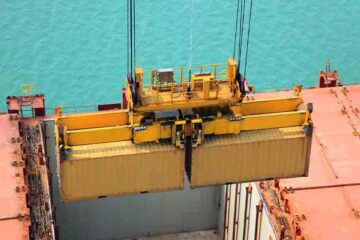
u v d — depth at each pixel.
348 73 84.50
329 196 38.44
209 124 34.69
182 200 50.22
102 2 96.50
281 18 94.31
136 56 85.25
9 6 95.19
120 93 79.75
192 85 34.41
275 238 36.16
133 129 33.75
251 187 40.75
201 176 35.84
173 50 86.50
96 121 34.69
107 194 35.16
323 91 48.88
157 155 34.44
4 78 81.56
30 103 47.94
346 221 36.66
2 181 38.88
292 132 35.72
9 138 42.94
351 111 46.41
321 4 98.19
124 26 91.25
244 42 88.94
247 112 36.00
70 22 92.00
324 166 40.94
